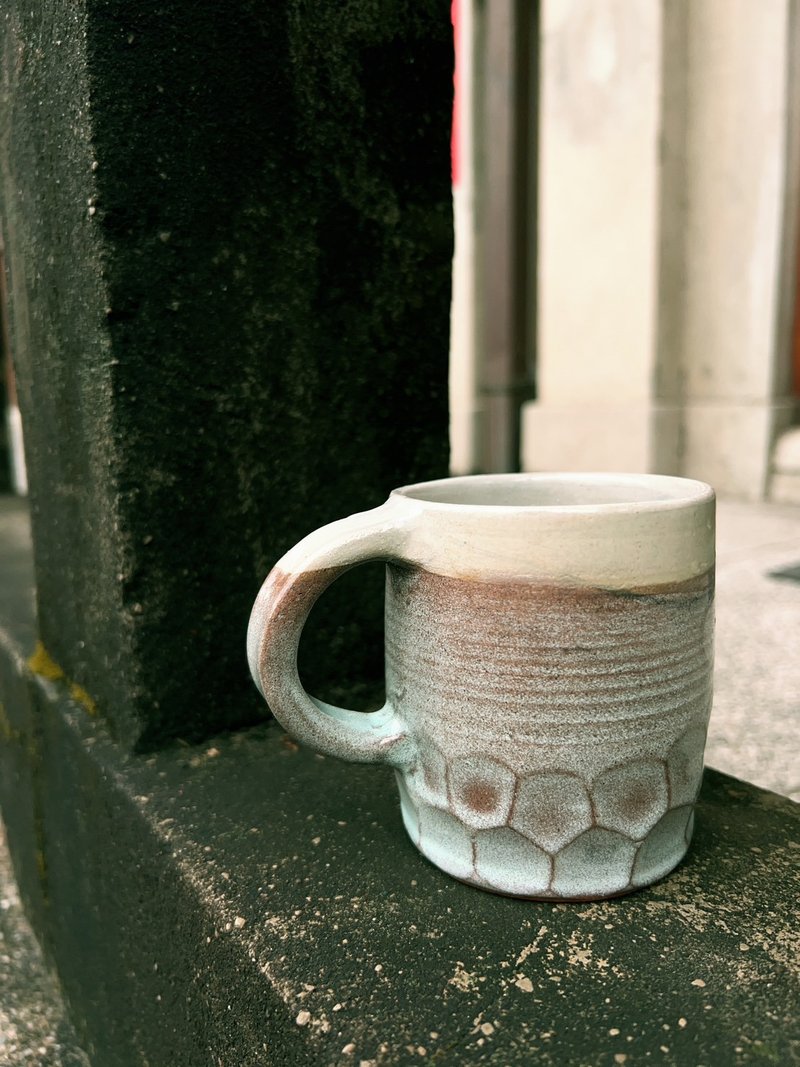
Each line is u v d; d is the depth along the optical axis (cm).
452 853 72
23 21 93
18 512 324
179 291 89
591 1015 59
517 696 65
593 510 63
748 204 358
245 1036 67
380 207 101
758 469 367
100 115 82
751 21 347
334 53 94
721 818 84
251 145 90
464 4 436
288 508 101
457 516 65
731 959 63
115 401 88
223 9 86
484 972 63
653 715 66
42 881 124
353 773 93
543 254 417
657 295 375
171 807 86
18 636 139
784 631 174
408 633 70
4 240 110
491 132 434
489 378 461
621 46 371
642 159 371
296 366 98
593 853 68
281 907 71
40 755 119
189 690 98
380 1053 56
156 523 92
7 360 400
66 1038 113
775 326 358
